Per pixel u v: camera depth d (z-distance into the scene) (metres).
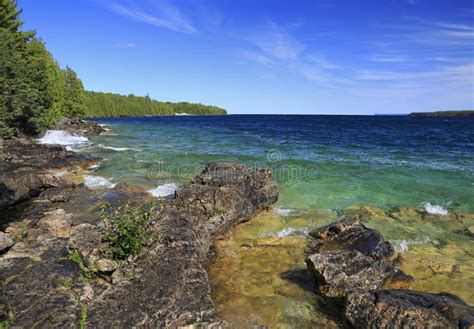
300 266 10.33
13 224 12.89
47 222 12.72
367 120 131.50
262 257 10.90
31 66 41.34
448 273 10.01
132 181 20.70
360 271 9.05
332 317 7.94
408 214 15.17
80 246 8.86
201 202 12.66
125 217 9.73
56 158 26.05
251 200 14.59
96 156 29.20
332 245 11.45
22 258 8.53
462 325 6.45
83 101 75.56
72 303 7.04
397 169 24.64
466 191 18.70
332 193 18.48
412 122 111.25
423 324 6.66
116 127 75.62
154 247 9.11
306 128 76.88
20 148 27.75
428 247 11.83
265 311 8.05
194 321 7.18
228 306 8.19
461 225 13.85
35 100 40.22
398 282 9.30
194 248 9.46
